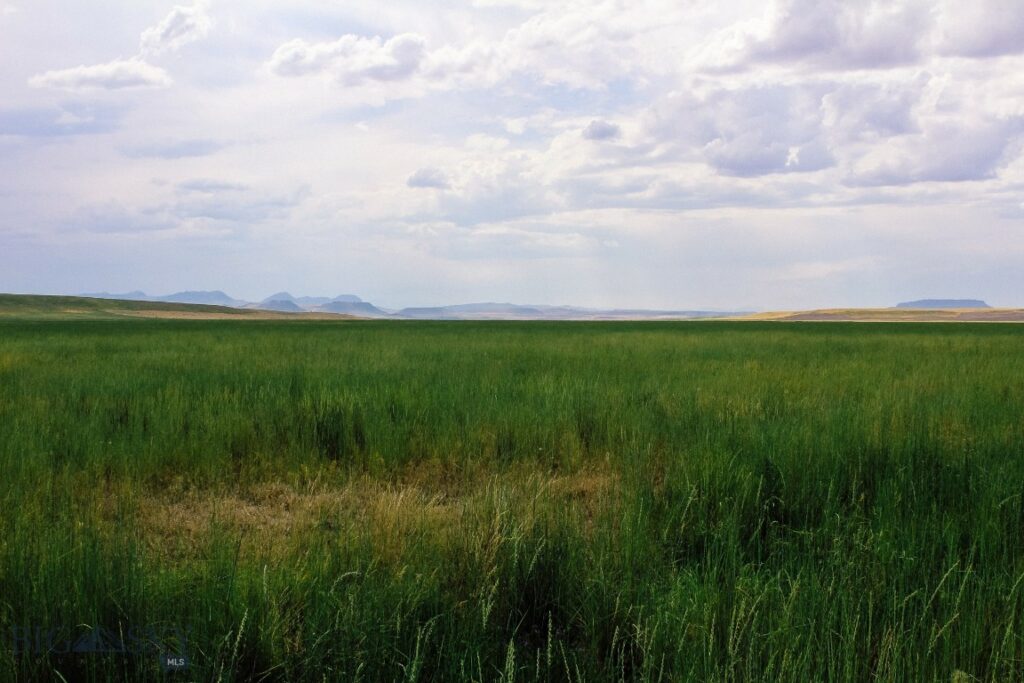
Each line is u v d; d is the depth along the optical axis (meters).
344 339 30.80
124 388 11.41
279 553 4.57
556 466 8.00
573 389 10.96
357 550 4.44
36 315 116.62
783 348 24.12
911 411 8.95
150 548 5.00
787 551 4.84
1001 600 3.89
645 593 4.05
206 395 10.38
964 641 3.57
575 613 4.00
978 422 8.61
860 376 13.98
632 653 3.68
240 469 7.56
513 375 13.50
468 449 7.83
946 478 6.14
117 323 66.00
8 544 4.18
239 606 3.60
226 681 3.26
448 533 4.81
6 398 10.19
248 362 16.50
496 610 4.03
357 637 3.45
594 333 40.12
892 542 4.60
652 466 7.29
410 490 6.36
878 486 5.96
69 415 8.84
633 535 4.77
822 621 3.62
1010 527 5.12
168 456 7.47
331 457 8.09
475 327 59.94
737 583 3.99
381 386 10.86
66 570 3.85
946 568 4.26
